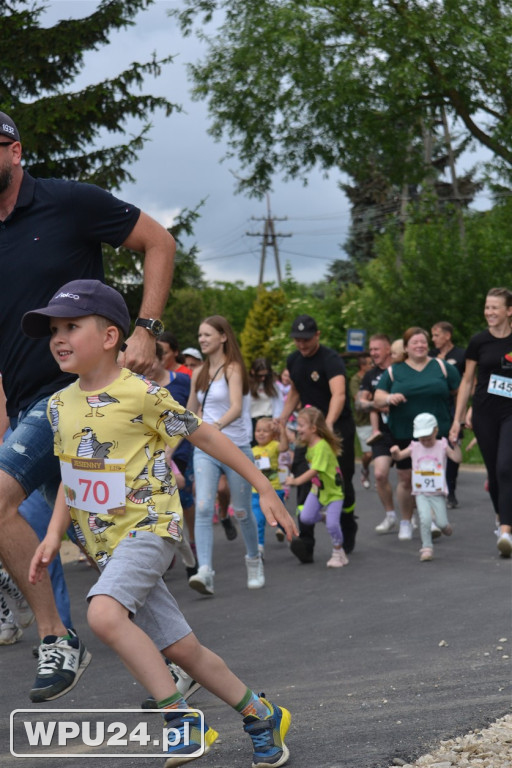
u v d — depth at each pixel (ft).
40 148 71.97
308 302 134.00
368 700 16.76
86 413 12.88
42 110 70.79
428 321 104.27
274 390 47.91
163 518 12.80
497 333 33.14
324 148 95.86
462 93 87.92
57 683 15.03
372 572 32.45
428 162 102.01
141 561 12.47
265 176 97.14
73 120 71.92
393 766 12.66
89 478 12.85
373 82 88.43
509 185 93.56
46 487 16.29
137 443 12.84
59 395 13.26
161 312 16.28
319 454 34.22
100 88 71.67
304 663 20.61
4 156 15.40
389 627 23.73
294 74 87.81
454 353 46.91
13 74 72.43
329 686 18.21
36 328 13.10
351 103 88.48
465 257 102.83
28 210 15.66
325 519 34.40
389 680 18.29
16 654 23.48
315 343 35.73
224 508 42.78
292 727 15.31
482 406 33.30
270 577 33.17
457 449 45.96
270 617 26.27
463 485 57.62
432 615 24.70
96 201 15.81
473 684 17.26
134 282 76.28
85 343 12.81
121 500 12.73
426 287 103.40
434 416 35.96
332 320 131.13
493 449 33.45
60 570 20.52
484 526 41.04
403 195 148.56
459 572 30.91
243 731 15.17
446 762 12.69
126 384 12.87
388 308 106.11
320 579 31.91
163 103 73.15
